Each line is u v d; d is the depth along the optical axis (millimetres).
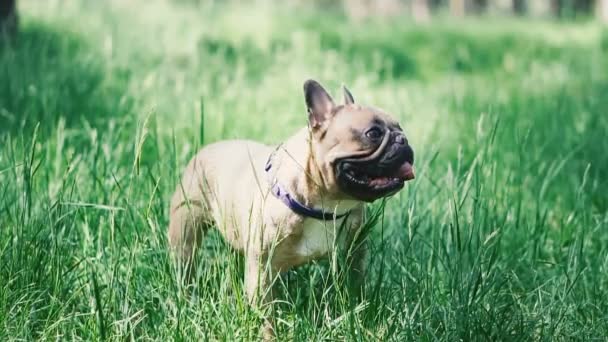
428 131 8023
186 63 10898
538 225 5715
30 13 13070
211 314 4449
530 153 7363
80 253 5105
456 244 5160
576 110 9242
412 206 4930
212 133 7316
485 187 5668
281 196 4340
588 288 5258
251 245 4492
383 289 4844
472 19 23375
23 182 4945
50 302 4633
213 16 15922
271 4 21953
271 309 4480
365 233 4453
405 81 12664
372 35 16484
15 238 4930
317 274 5023
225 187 4824
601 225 6012
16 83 8188
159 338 4426
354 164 4109
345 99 4566
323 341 4422
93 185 5488
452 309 4566
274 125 7812
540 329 4762
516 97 10227
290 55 11750
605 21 22984
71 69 9055
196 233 4863
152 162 6492
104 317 4402
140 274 4879
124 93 8172
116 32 11766
